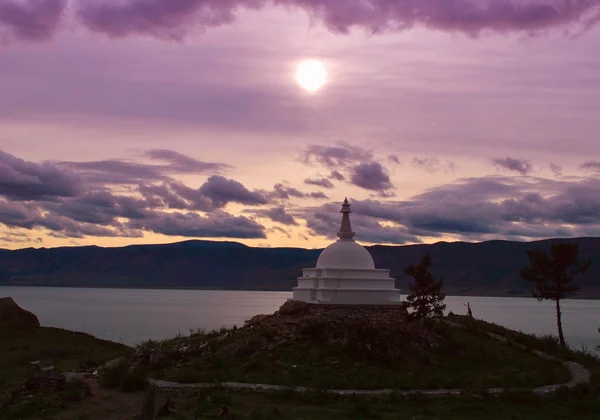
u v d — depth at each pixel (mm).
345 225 57125
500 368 46375
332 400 36688
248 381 40281
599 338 117188
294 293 55719
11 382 42500
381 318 50656
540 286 63469
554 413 35938
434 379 41844
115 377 39188
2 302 69812
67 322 145375
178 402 35531
